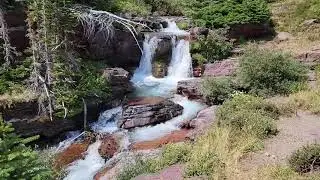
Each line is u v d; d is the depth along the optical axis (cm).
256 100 1636
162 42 2236
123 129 1723
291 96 1736
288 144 1289
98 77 1939
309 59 2120
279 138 1341
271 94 1806
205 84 1898
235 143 1280
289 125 1460
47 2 1709
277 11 2709
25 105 1691
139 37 2269
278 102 1692
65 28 1838
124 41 2205
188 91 1964
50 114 1678
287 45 2345
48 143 1711
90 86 1877
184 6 2789
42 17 1733
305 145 1263
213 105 1820
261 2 2572
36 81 1742
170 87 2095
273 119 1508
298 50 2231
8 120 1647
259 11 2459
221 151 1209
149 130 1694
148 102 1833
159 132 1670
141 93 2006
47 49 1742
